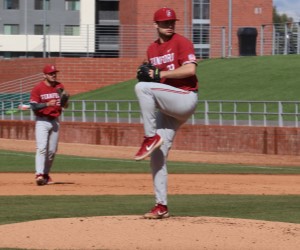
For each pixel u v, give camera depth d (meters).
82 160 57.66
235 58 121.62
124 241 19.33
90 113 96.56
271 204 29.55
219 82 106.12
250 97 94.94
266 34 136.75
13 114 101.56
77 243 19.30
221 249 18.66
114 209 27.50
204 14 146.25
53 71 37.47
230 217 24.47
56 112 37.75
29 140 88.06
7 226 21.58
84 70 126.56
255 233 20.23
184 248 18.70
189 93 21.11
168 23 21.44
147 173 46.47
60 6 196.00
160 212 22.06
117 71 126.69
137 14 143.50
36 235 20.23
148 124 21.00
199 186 38.22
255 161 60.09
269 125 73.88
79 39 166.12
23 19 196.25
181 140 75.19
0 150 70.50
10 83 129.12
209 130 73.19
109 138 81.62
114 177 43.28
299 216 25.62
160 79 20.98
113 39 151.00
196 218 22.33
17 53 195.00
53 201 30.67
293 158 63.28
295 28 124.75
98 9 194.25
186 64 21.14
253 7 147.88
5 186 37.47
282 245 19.09
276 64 111.00
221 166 53.25
